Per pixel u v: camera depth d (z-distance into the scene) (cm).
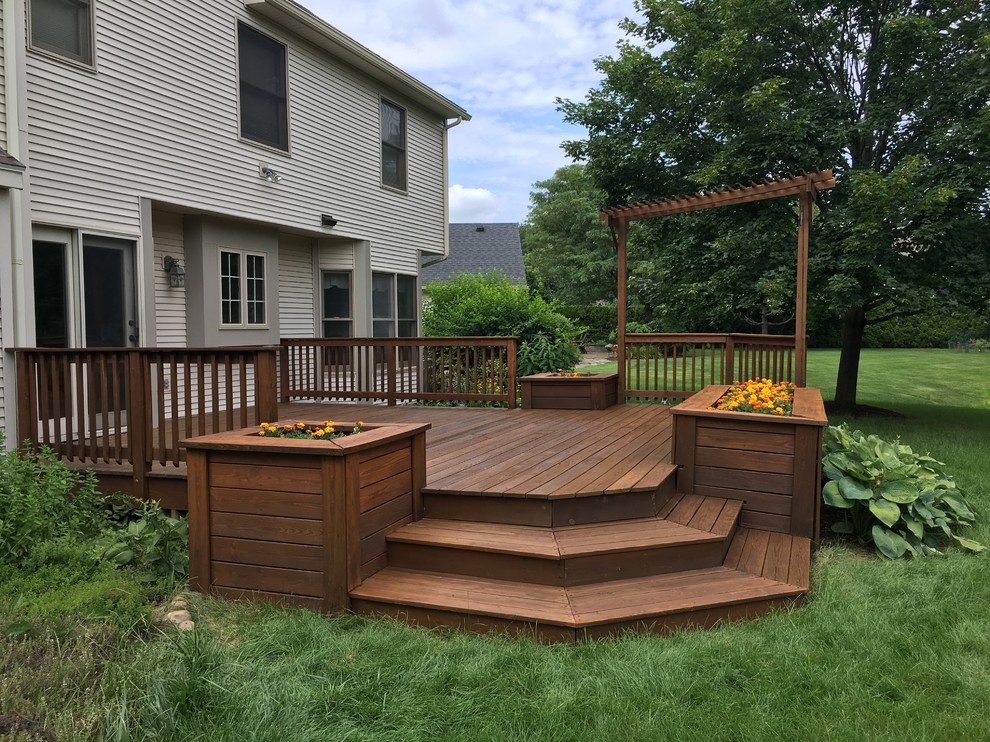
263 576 307
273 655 258
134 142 646
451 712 219
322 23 859
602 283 3095
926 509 398
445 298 1279
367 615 295
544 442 524
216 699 216
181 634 249
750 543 374
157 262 723
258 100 815
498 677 241
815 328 1026
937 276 783
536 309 1170
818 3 858
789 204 866
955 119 774
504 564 313
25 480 374
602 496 354
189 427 424
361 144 1005
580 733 209
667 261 966
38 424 483
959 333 2000
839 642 267
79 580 296
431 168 1202
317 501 297
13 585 285
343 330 1022
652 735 207
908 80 812
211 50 738
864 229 713
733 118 862
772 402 442
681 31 898
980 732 208
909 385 1276
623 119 964
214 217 770
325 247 1000
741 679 239
